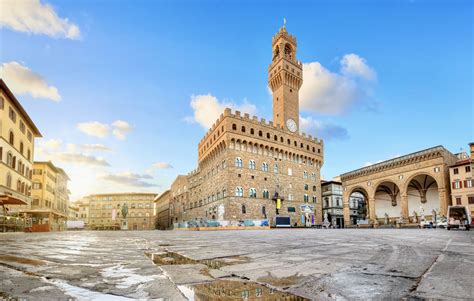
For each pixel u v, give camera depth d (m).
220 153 79.88
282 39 91.81
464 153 80.75
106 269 6.22
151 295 4.02
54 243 15.92
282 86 90.00
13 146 54.72
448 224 45.31
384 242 14.33
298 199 86.38
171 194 133.62
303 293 4.19
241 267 6.48
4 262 7.45
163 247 12.45
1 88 49.28
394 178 77.38
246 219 74.19
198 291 4.27
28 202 64.06
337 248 11.11
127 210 156.62
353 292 4.24
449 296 3.99
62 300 3.75
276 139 84.50
